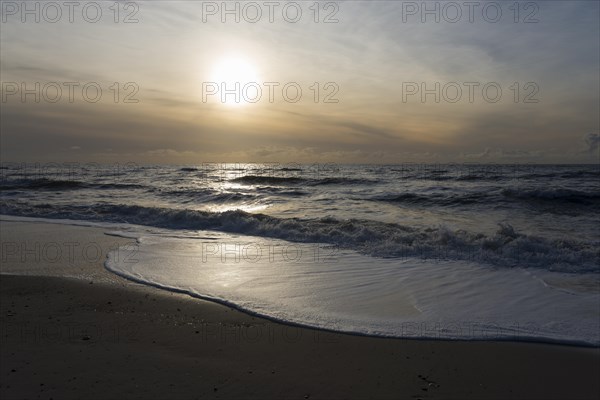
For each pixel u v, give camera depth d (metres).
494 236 8.54
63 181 24.75
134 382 3.58
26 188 23.55
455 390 3.47
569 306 5.26
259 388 3.50
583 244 7.91
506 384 3.56
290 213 13.70
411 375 3.72
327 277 6.66
